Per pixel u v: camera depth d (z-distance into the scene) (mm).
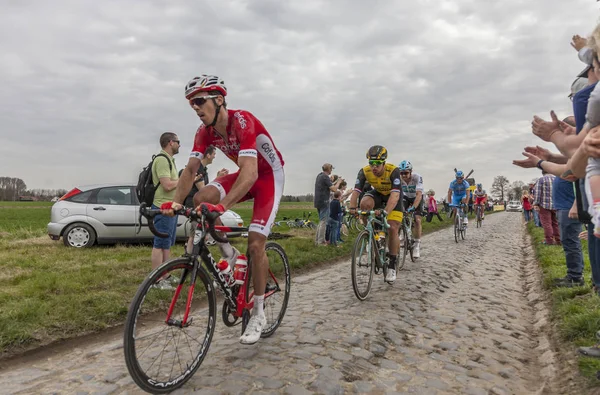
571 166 2279
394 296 4945
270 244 3578
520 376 2898
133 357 2271
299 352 3084
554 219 8898
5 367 2977
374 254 5129
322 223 9328
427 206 19703
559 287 4879
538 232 12531
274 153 3148
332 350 3139
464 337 3588
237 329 3717
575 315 3604
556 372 2830
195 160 3107
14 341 3297
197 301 2854
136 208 8477
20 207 52938
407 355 3135
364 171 5543
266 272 3057
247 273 3121
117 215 8328
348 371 2787
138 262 6449
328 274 6730
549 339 3508
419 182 7352
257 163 3004
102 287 4918
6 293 4371
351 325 3785
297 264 7199
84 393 2486
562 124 2660
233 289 3020
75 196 8352
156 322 2566
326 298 4938
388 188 5516
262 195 3107
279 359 2951
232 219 9797
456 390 2598
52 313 3877
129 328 2268
